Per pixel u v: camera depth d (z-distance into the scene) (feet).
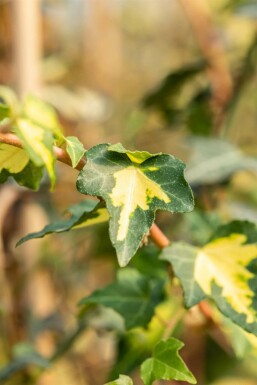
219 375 1.82
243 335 1.31
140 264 1.52
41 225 2.24
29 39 2.13
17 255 2.25
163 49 4.56
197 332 1.41
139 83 4.34
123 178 0.99
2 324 2.30
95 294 1.38
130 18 4.62
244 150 1.99
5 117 0.91
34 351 1.82
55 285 2.46
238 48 2.52
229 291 1.15
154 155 1.00
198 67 2.28
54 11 2.75
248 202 2.56
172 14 4.61
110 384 1.01
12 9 2.12
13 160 1.07
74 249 2.51
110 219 0.96
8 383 1.91
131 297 1.37
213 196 1.97
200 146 1.88
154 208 0.98
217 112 2.27
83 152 0.97
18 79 2.13
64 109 2.71
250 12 2.24
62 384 2.40
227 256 1.18
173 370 1.07
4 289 2.25
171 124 2.40
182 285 1.14
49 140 0.91
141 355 1.49
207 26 2.33
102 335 1.70
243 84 2.25
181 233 1.92
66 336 1.90
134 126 2.47
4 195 2.05
